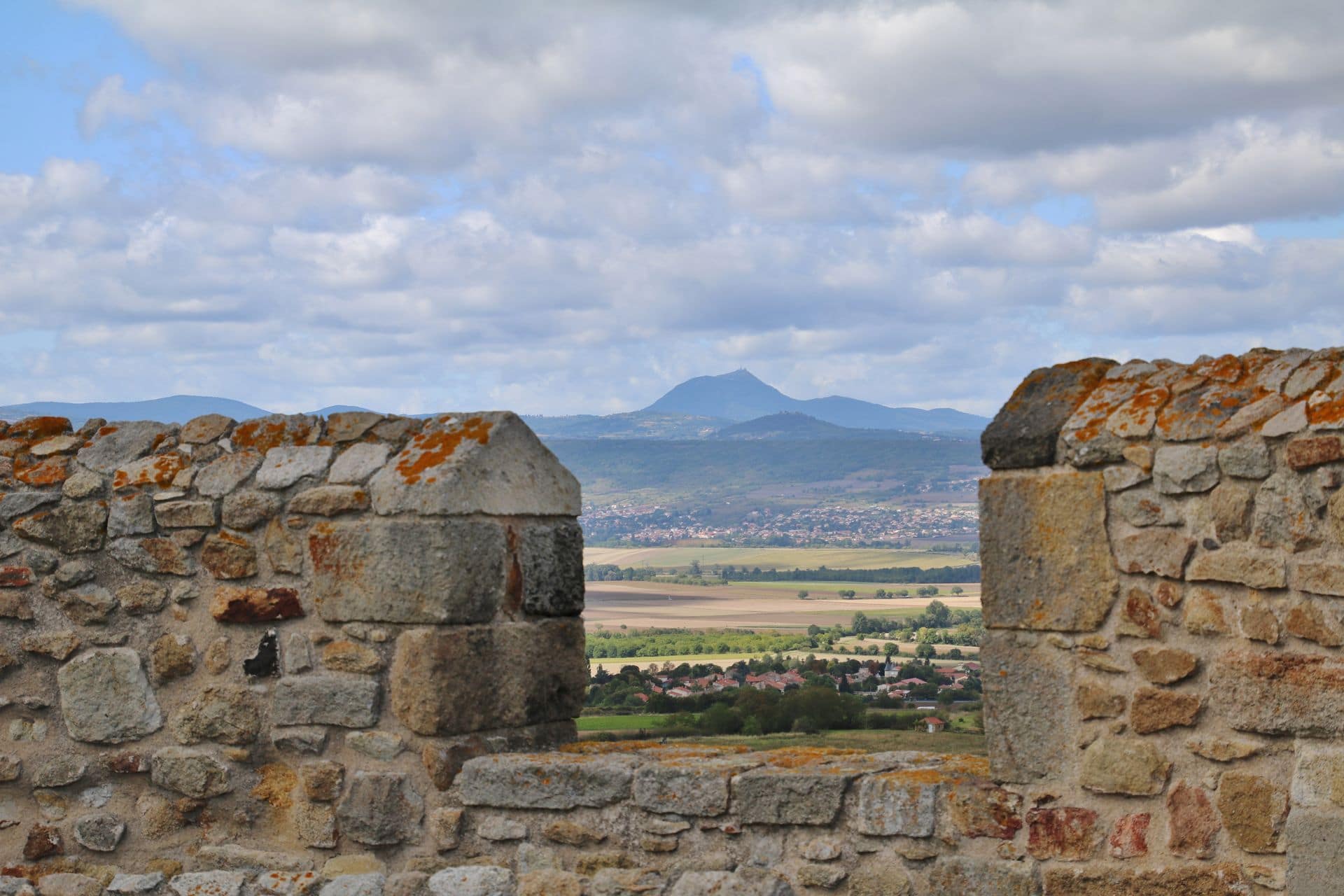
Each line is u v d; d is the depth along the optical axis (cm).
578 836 393
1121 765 339
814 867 368
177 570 437
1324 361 325
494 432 424
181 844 436
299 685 421
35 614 450
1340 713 309
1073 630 346
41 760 448
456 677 405
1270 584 319
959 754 408
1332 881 309
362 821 412
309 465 428
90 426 473
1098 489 344
